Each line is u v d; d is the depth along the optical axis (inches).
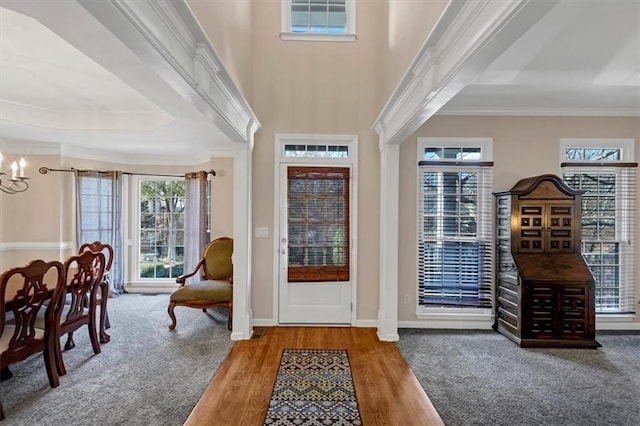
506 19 53.2
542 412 92.3
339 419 88.3
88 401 95.0
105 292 139.6
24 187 187.3
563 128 160.1
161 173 221.5
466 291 158.7
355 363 121.0
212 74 91.0
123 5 50.2
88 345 134.0
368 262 160.2
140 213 223.5
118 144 189.8
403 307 160.1
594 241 161.2
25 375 108.8
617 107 157.8
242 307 142.9
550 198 142.6
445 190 160.7
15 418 86.8
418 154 160.1
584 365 120.3
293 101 160.7
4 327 92.2
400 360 123.6
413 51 101.5
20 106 155.0
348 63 161.5
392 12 133.1
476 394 101.0
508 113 159.6
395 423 86.8
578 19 91.4
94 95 143.1
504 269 149.6
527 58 113.0
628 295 159.8
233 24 118.5
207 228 206.5
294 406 94.0
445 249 160.1
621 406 95.4
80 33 65.4
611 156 162.1
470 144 160.9
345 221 162.1
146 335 145.6
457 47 71.5
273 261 159.9
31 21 87.8
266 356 126.0
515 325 141.3
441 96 86.8
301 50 161.2
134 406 93.0
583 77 127.5
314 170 161.5
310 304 161.3
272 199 159.9
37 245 188.5
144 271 223.3
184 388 102.6
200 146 193.3
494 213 157.6
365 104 161.2
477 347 135.9
